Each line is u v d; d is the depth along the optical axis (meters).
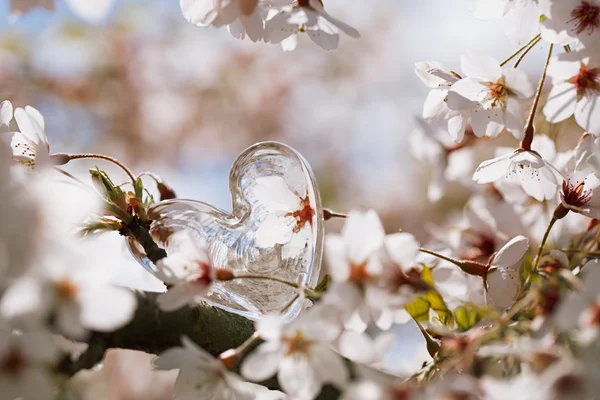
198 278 0.57
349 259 0.54
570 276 0.55
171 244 0.61
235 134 1.68
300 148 1.64
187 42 1.67
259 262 0.60
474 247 0.66
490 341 0.55
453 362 0.55
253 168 0.62
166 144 1.63
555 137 0.68
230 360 0.56
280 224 0.61
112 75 1.55
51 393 0.54
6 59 1.39
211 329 0.59
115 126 1.56
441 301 0.57
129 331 0.57
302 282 0.60
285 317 0.60
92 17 0.56
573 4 0.60
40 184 0.51
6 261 0.51
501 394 0.52
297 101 1.70
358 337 0.54
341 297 0.54
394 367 0.67
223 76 1.69
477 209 0.66
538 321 0.55
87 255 0.51
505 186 0.67
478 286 0.62
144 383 0.99
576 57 0.60
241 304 0.60
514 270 0.61
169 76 1.64
